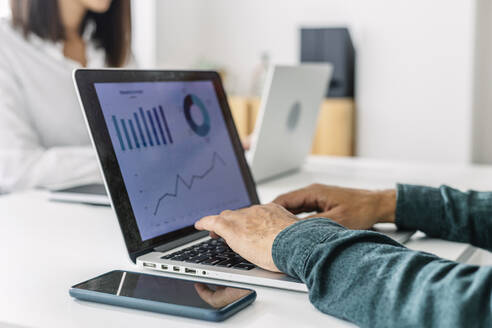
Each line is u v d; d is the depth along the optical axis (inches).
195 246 30.2
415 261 19.6
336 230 22.8
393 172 64.4
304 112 62.4
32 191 51.5
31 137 79.1
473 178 59.5
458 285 17.7
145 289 22.9
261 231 25.8
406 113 160.6
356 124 165.9
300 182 56.9
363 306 19.3
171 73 35.1
